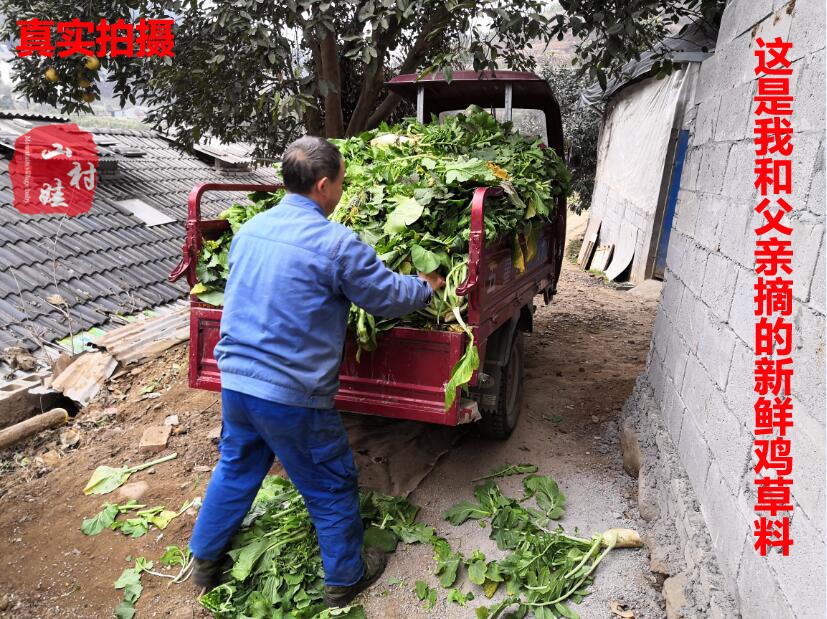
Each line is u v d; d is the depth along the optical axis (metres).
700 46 8.28
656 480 3.32
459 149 4.24
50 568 2.93
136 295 6.87
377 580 2.89
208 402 4.45
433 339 2.88
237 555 2.85
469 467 3.89
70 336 5.40
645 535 3.07
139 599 2.74
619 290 9.65
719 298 2.79
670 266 4.00
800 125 2.10
